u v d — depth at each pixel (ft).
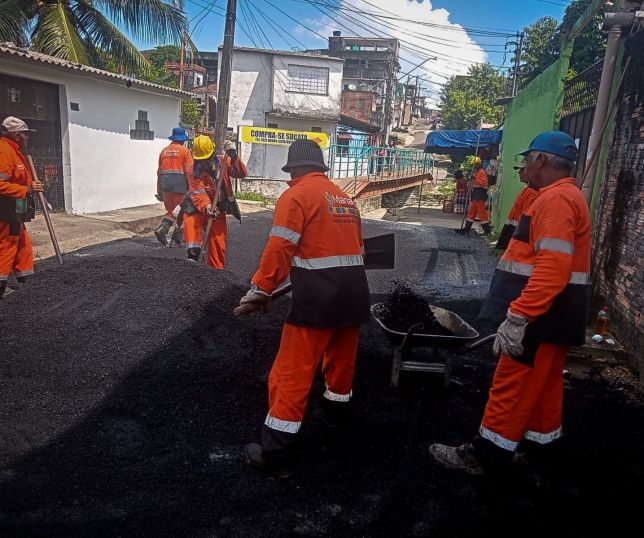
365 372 13.57
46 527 7.66
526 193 14.64
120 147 39.04
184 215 19.77
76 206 35.12
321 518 8.29
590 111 22.90
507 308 8.94
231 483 8.96
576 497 9.11
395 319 13.06
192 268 15.51
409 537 7.98
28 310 13.41
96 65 50.19
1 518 7.79
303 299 9.03
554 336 8.56
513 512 8.65
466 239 37.14
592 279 18.63
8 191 16.07
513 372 8.79
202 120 89.30
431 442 10.59
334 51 151.94
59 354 11.94
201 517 8.11
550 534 8.18
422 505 8.71
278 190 66.08
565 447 10.70
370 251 11.57
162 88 41.14
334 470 9.52
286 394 9.02
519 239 8.96
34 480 8.69
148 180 43.19
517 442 9.05
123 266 15.33
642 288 14.60
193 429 10.42
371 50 158.30
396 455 10.08
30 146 32.12
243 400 11.46
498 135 58.85
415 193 85.81
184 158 26.21
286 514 8.32
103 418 10.51
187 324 13.30
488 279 24.72
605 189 18.07
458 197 63.52
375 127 102.01
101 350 12.14
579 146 24.32
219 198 19.38
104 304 13.56
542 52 68.54
